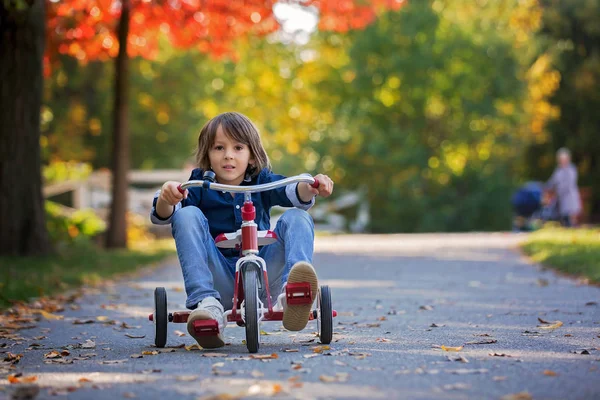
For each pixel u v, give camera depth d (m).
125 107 18.62
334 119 39.56
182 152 35.19
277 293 5.75
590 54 33.06
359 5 17.64
